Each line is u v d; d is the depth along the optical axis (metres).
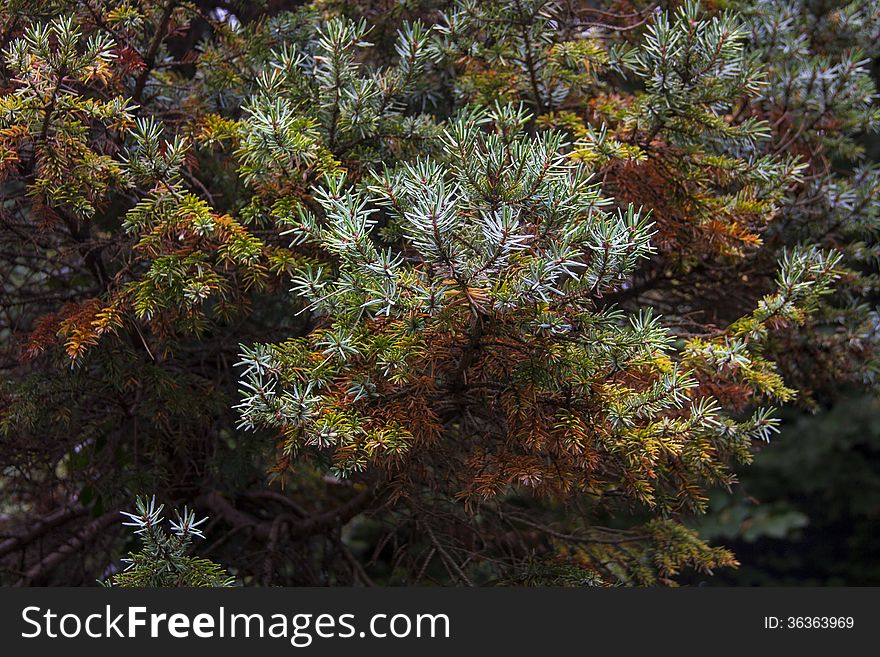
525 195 1.63
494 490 1.78
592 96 2.72
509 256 1.59
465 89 2.52
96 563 3.12
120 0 2.35
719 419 1.93
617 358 1.71
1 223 2.26
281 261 1.94
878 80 3.79
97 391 2.44
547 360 1.71
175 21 2.46
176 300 1.92
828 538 7.79
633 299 2.96
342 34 2.05
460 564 2.59
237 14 3.05
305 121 1.97
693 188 2.34
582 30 2.73
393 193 1.69
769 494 7.34
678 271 2.82
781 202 2.56
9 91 2.05
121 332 2.46
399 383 1.76
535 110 2.59
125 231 2.07
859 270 3.24
